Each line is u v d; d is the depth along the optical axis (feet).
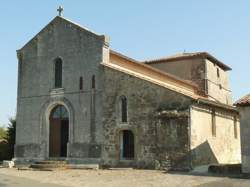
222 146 99.66
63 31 102.94
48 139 101.65
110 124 91.61
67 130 99.40
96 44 96.78
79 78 98.12
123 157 90.02
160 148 83.87
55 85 102.63
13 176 73.36
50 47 104.42
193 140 82.07
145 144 85.97
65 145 99.04
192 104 82.69
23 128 104.78
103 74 94.32
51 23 105.19
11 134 120.26
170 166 82.12
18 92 107.34
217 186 57.16
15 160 103.19
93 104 94.84
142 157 85.97
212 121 94.73
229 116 106.73
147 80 87.66
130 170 82.89
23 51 108.58
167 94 84.84
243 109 72.43
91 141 93.66
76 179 67.72
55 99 101.04
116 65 99.86
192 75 132.77
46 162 92.27
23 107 105.91
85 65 97.71
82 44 99.09
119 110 90.89
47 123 102.01
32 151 102.27
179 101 83.20
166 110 84.23
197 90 131.44
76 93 97.96
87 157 93.56
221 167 75.92
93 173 77.92
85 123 95.35
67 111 99.45
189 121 81.51
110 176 72.02
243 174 70.74
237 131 112.47
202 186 57.31
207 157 89.10
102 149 91.76
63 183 62.34
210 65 135.44
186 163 80.48
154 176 71.15
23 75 107.45
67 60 100.89
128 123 88.89
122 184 60.64
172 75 124.98
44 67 104.58
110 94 92.58
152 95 86.63
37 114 103.45
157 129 84.74
